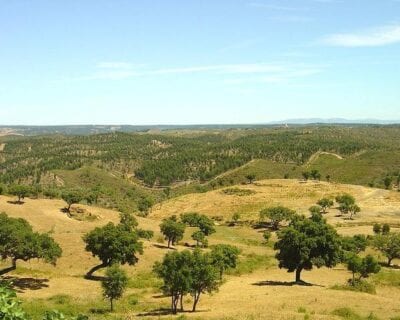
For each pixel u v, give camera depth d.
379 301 46.78
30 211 114.69
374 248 101.06
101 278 70.19
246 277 76.00
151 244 98.75
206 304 50.88
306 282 67.12
